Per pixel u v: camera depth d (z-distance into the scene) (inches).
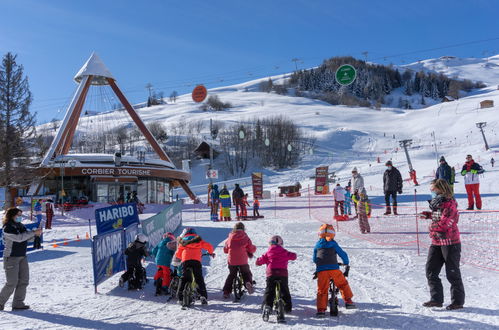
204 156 4042.8
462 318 236.1
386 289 311.4
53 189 1558.8
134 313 280.4
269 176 3297.2
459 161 2192.4
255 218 916.0
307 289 327.3
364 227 582.6
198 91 844.0
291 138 4121.6
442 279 332.8
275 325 244.7
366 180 1779.0
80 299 322.3
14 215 294.8
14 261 290.4
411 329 224.8
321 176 1534.2
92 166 1524.4
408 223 640.4
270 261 266.1
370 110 7121.1
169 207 690.2
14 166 1526.8
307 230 674.2
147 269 433.7
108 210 471.5
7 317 272.4
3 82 1577.3
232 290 313.4
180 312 280.4
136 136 4714.6
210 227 779.4
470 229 532.7
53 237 801.6
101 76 1795.0
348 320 247.1
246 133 4234.7
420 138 4564.5
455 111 5590.6
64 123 1612.9
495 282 312.5
